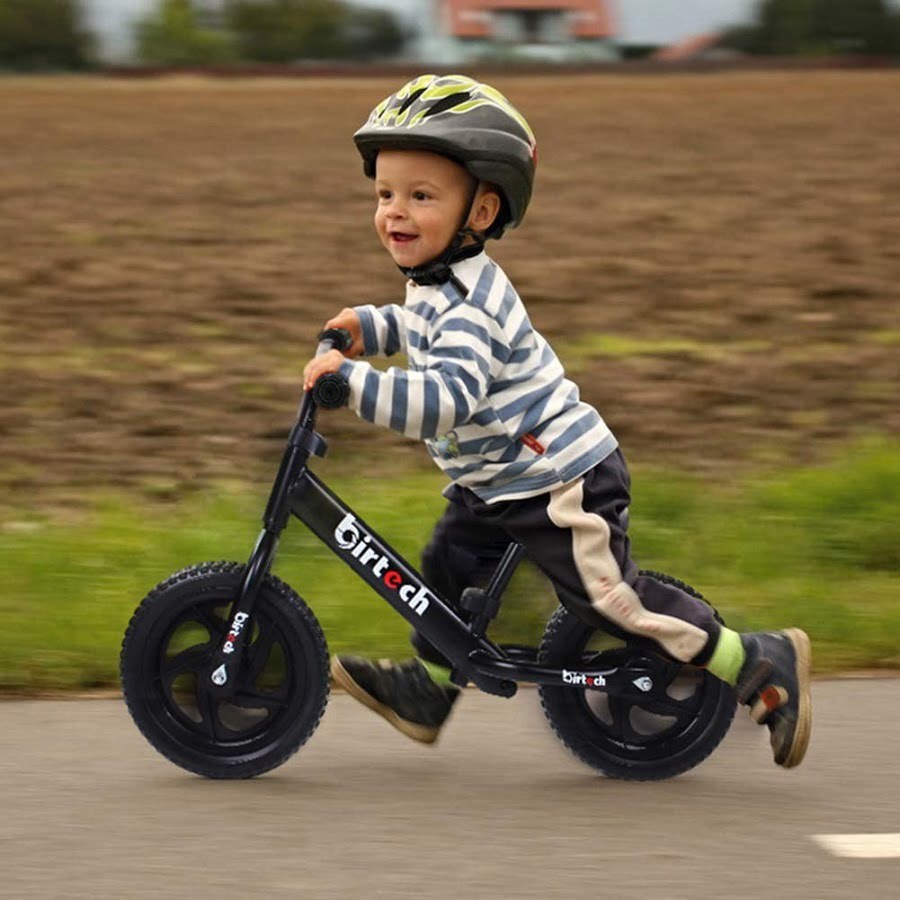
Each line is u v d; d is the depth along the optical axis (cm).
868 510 852
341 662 545
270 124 3384
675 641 519
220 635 528
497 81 4931
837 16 8169
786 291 1584
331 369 493
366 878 448
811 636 699
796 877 452
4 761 546
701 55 8538
